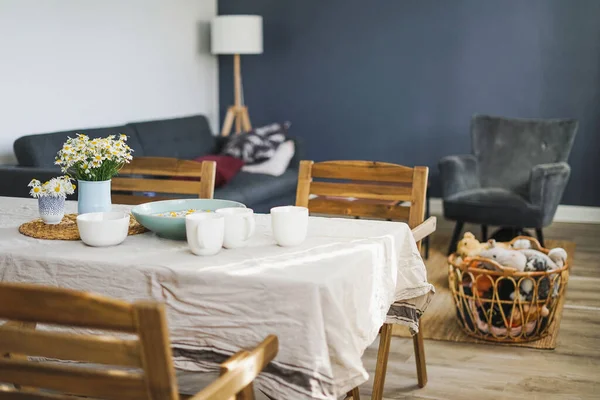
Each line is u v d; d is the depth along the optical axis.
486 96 6.06
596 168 5.89
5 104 4.16
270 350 1.50
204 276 1.62
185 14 6.11
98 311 1.15
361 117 6.41
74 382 1.25
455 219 4.83
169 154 5.13
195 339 1.65
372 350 3.10
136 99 5.43
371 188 2.54
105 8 5.01
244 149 5.39
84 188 2.17
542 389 2.72
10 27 4.17
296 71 6.53
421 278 2.18
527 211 4.66
